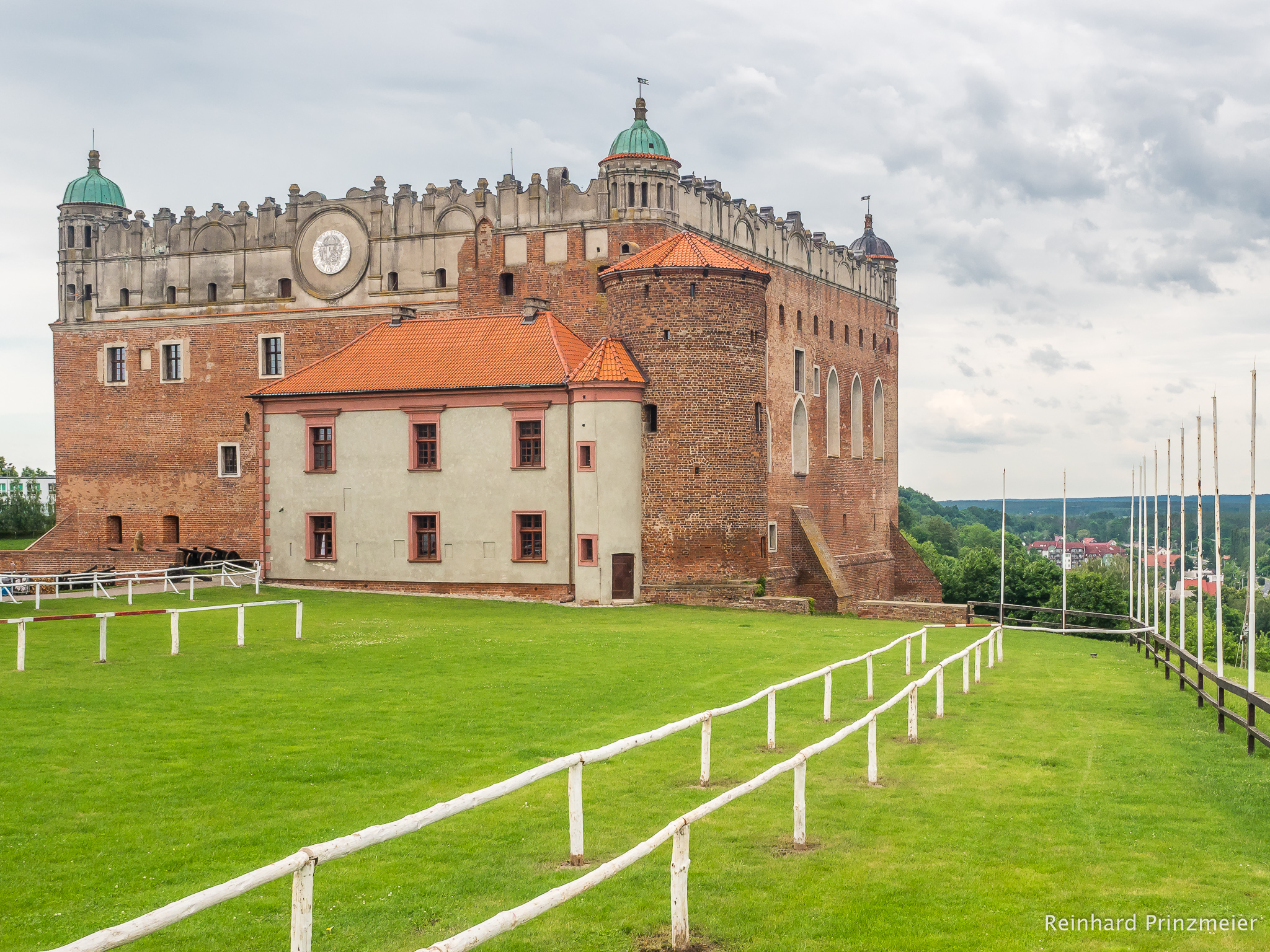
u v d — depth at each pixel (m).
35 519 106.38
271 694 23.95
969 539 186.25
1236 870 13.12
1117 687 28.50
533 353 53.47
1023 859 13.45
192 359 64.94
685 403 51.50
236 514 64.00
